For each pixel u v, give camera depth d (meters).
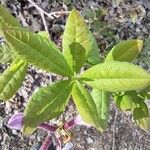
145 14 0.56
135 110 0.30
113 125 0.50
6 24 0.26
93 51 0.28
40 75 0.51
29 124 0.23
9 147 0.49
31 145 0.49
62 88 0.24
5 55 0.29
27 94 0.50
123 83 0.22
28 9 0.53
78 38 0.24
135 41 0.27
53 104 0.24
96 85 0.23
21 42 0.22
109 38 0.53
